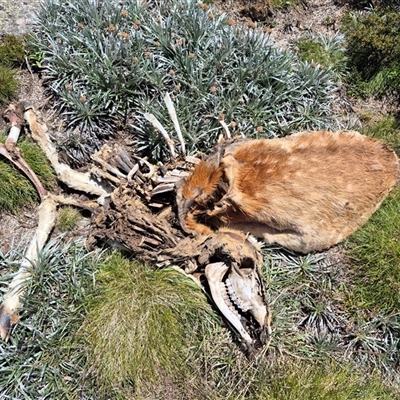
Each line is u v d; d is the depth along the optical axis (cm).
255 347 134
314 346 139
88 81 161
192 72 162
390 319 141
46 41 170
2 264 142
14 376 127
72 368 129
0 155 150
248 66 164
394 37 184
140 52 165
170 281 139
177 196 137
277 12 198
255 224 144
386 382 139
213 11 183
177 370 131
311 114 167
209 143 160
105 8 173
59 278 138
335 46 188
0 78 164
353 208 141
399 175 147
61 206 151
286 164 135
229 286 134
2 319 129
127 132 165
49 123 163
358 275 146
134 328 132
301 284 145
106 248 144
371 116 180
